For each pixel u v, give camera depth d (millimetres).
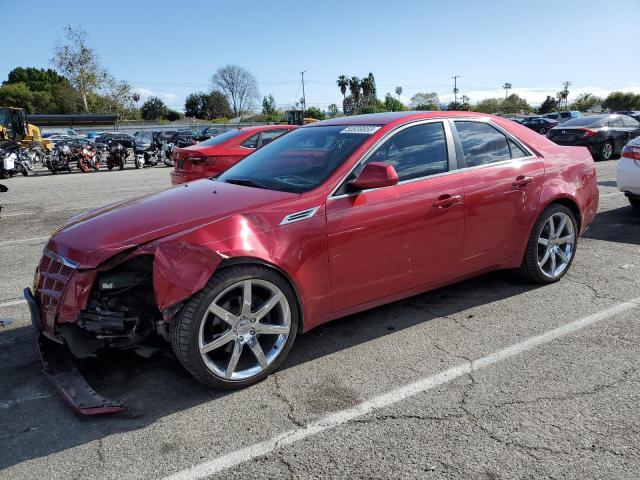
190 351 2949
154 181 15562
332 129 4258
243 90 97750
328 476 2412
